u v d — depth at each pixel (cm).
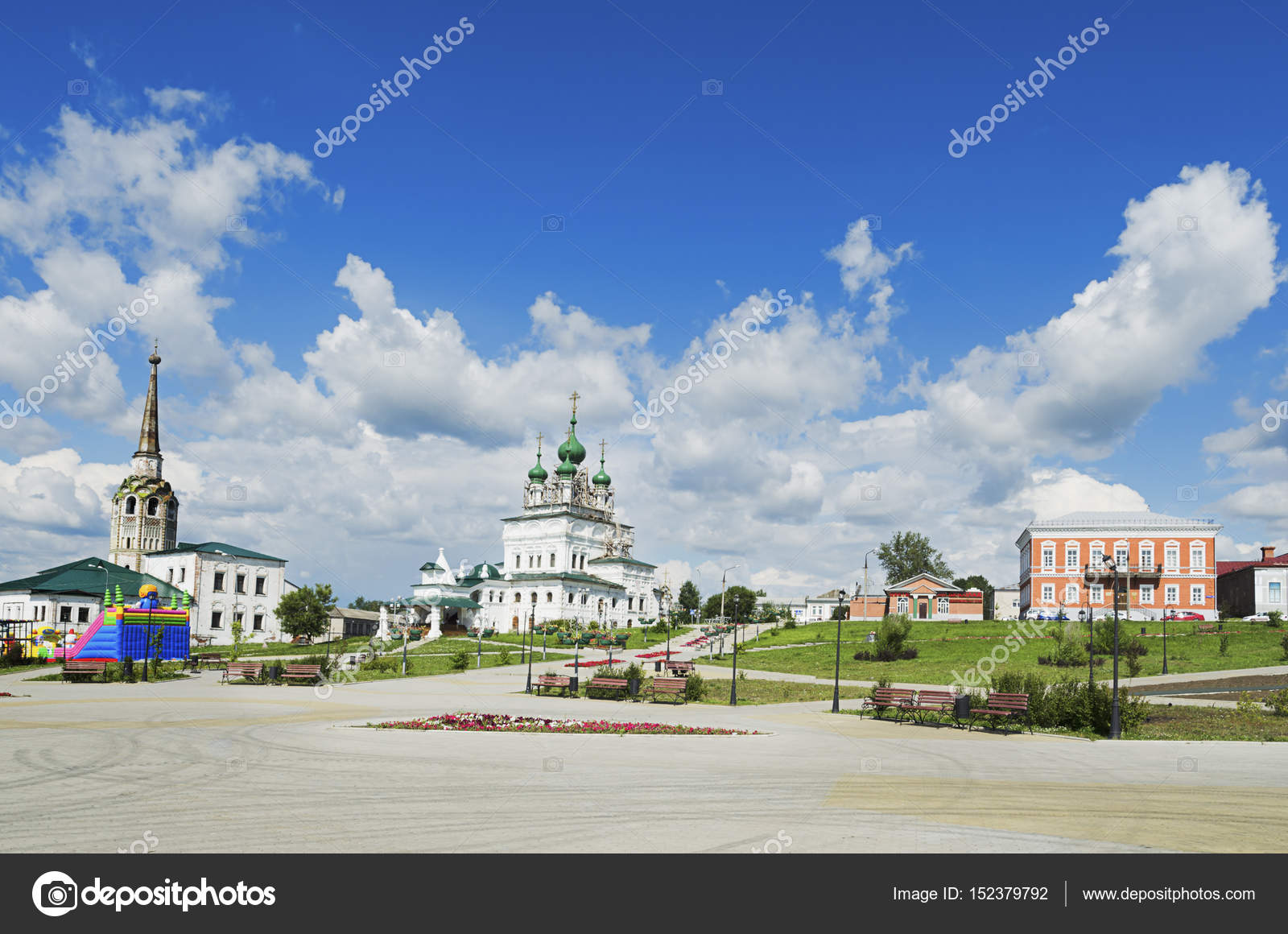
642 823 1444
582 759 2217
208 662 7044
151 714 3191
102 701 3759
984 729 3231
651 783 1841
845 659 7238
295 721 3031
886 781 1914
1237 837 1407
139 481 13125
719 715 3709
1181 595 9756
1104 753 2522
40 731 2594
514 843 1308
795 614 14888
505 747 2459
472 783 1814
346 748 2352
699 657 7881
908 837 1383
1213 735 2997
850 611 11112
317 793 1662
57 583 10444
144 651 6650
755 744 2641
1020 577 11656
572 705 4116
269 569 12862
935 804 1652
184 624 6994
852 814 1541
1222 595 10894
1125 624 8369
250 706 3653
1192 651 6669
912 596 10669
